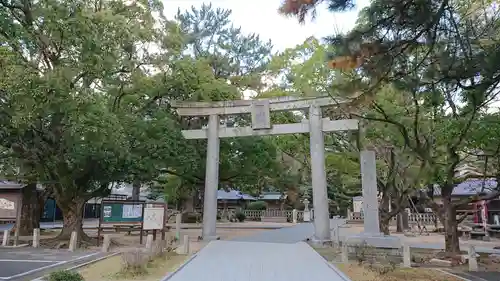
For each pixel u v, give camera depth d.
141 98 19.69
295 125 19.33
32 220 21.25
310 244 17.34
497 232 22.98
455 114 11.21
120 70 17.58
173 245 16.61
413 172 15.27
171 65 19.05
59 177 17.27
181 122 22.20
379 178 19.92
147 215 16.78
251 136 21.25
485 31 8.22
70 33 13.91
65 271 9.15
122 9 17.28
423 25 6.54
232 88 22.52
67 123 14.73
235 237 21.41
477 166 15.90
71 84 14.22
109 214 17.81
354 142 20.73
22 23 14.75
